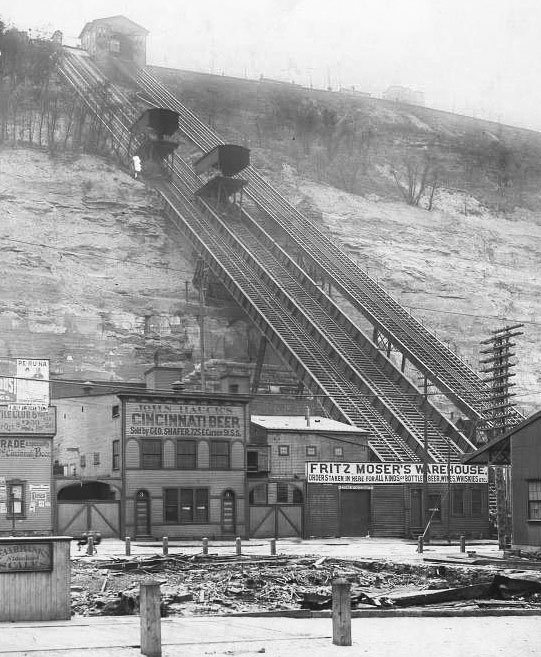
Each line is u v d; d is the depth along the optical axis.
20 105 151.62
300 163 178.12
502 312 147.25
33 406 58.53
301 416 78.19
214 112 187.50
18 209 124.69
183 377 110.56
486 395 92.81
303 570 33.50
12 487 57.44
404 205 169.38
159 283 123.31
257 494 67.56
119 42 179.12
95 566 34.62
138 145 135.00
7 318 111.44
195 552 47.00
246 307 104.06
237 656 16.70
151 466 61.97
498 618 22.55
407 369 121.69
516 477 45.97
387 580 30.91
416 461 78.38
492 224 177.25
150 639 16.61
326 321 103.69
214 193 128.25
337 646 17.86
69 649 17.08
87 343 114.25
